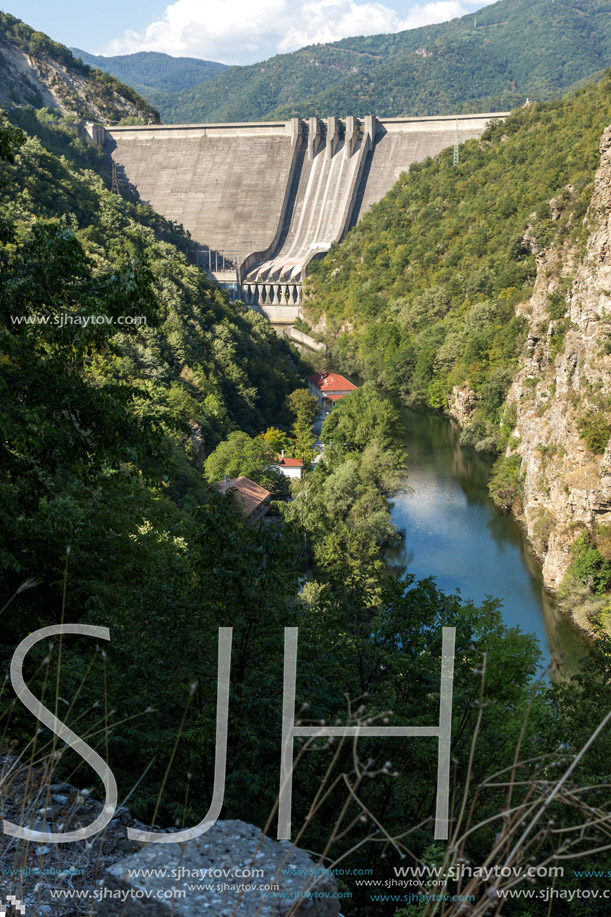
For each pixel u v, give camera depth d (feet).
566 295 400.88
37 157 620.08
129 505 83.10
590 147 627.87
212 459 327.06
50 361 67.51
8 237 67.21
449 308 604.08
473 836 56.75
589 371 296.10
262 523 59.98
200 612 55.72
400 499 342.23
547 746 79.87
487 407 434.71
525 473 329.93
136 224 648.38
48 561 71.05
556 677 114.62
